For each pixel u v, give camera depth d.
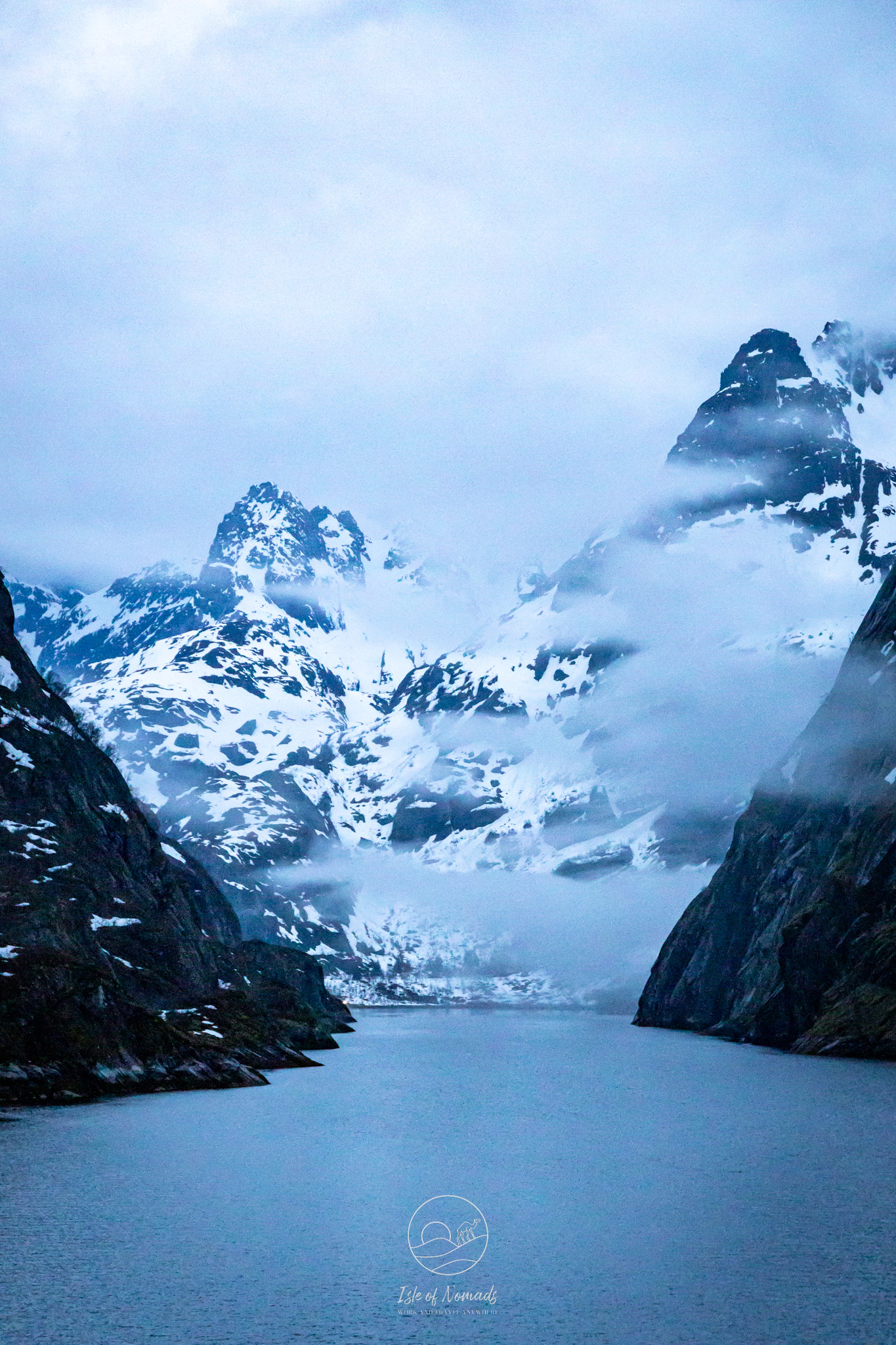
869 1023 149.75
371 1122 94.38
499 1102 109.12
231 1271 51.44
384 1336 44.16
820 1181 69.19
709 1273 51.16
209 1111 97.31
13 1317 45.72
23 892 124.75
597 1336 44.16
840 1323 45.34
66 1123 87.88
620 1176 71.44
